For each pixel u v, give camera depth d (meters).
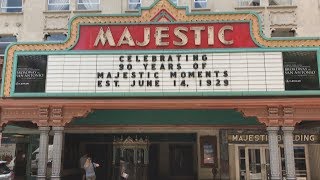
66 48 14.66
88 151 22.91
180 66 14.19
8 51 14.73
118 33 14.66
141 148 19.03
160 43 14.46
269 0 22.86
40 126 14.28
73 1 23.22
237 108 14.02
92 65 14.43
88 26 14.80
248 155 21.16
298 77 13.91
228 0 22.77
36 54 14.64
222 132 21.44
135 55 14.37
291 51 14.11
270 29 22.14
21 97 14.34
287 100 13.65
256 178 20.88
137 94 14.05
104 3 23.08
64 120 14.27
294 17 22.22
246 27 14.49
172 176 22.67
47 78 14.44
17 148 22.09
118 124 19.03
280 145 20.33
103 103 14.00
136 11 22.84
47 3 23.47
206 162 21.44
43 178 14.00
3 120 14.44
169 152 22.91
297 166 20.92
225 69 14.10
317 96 13.78
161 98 14.06
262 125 18.91
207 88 13.99
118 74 14.27
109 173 22.53
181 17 14.63
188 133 22.31
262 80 13.98
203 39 14.45
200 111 18.98
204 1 23.09
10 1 23.81
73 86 14.31
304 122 17.75
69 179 21.83
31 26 22.86
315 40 14.14
